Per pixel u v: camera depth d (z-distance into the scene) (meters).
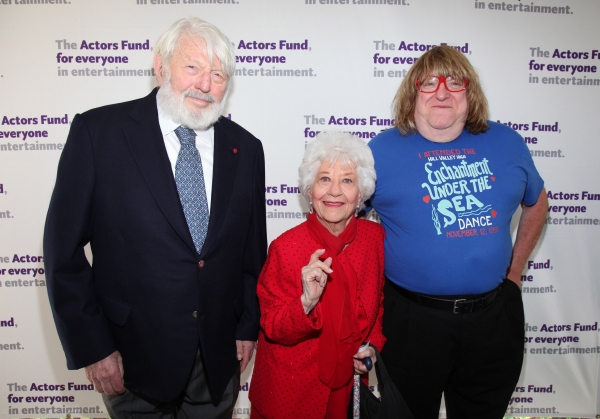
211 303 1.31
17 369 2.09
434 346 1.44
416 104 1.45
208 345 1.31
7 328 2.06
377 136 1.57
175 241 1.24
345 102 2.00
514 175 1.45
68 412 2.13
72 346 1.22
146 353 1.28
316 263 1.15
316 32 1.96
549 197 2.11
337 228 1.36
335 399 1.33
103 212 1.24
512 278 1.69
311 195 1.35
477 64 2.01
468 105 1.43
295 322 1.18
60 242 1.19
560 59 2.02
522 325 1.54
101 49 1.93
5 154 1.96
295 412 1.30
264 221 1.52
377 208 1.51
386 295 1.55
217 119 1.30
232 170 1.35
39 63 1.92
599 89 2.05
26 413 2.12
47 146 1.96
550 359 2.21
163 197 1.21
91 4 1.90
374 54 1.98
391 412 1.23
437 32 1.98
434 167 1.43
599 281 2.16
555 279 2.16
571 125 2.06
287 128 2.01
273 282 1.33
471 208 1.40
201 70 1.22
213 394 1.36
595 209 2.12
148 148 1.24
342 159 1.29
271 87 1.99
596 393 2.22
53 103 1.94
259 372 1.37
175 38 1.22
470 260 1.39
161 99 1.27
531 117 2.05
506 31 1.99
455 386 1.57
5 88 1.92
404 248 1.44
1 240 2.00
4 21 1.89
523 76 2.02
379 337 1.42
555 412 2.24
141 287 1.25
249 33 1.95
